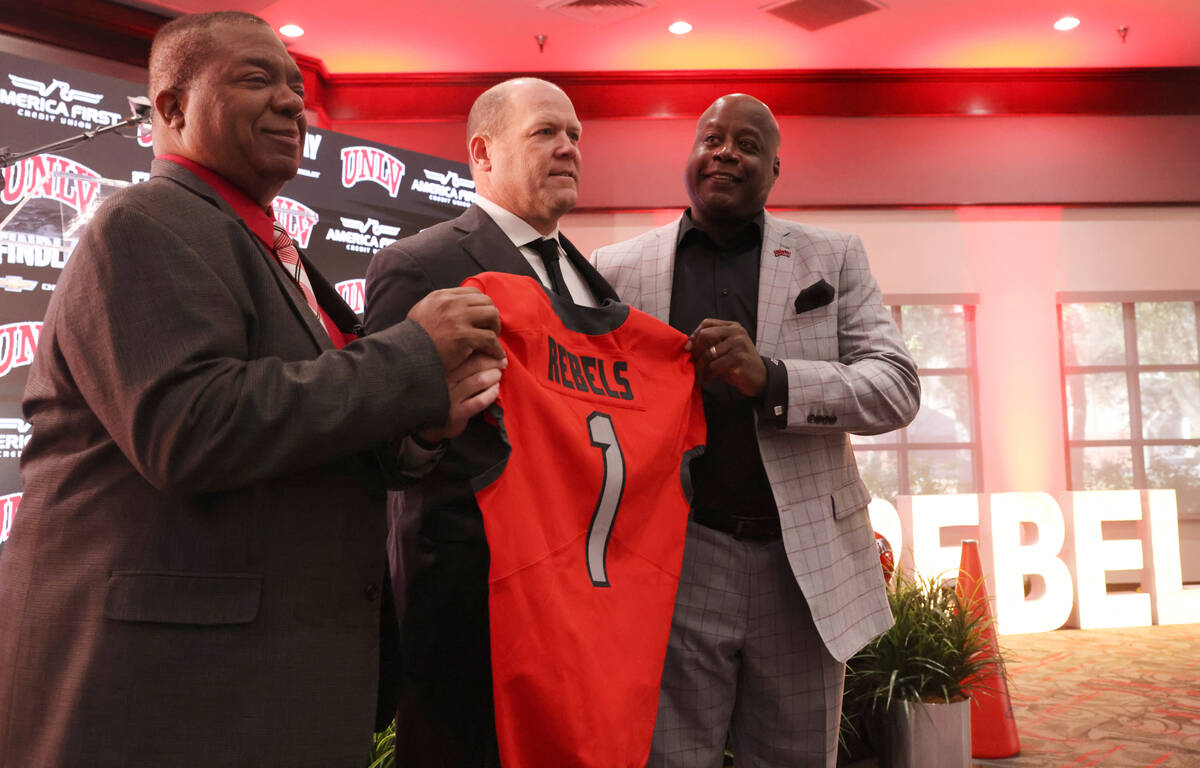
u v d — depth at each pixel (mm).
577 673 1325
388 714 1480
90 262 1050
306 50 6891
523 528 1331
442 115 7391
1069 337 7664
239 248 1149
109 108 4199
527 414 1396
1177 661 4957
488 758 1563
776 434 1842
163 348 1001
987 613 3354
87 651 1001
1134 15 6566
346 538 1155
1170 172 7590
